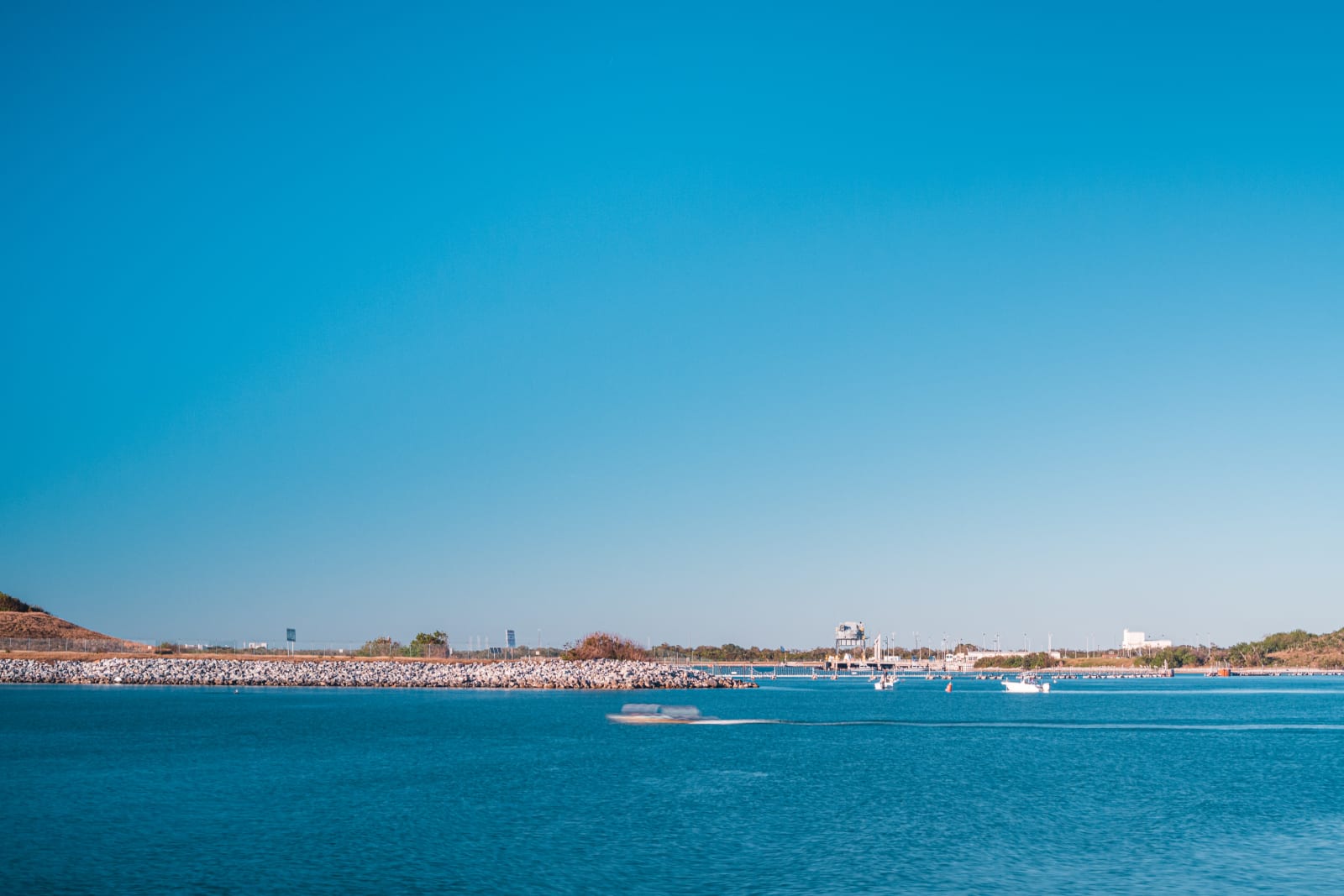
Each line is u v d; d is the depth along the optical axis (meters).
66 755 67.25
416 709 111.38
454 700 129.50
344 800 50.91
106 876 35.84
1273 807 52.00
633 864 38.06
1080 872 37.75
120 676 153.00
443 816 46.81
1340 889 35.72
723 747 76.81
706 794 53.78
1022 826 46.03
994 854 40.41
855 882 36.00
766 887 35.19
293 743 74.94
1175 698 173.12
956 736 91.00
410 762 65.38
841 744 81.31
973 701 159.25
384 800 51.00
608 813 48.00
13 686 147.00
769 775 61.62
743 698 159.12
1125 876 37.34
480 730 87.06
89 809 48.09
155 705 112.56
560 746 76.06
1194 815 49.62
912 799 52.97
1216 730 100.62
